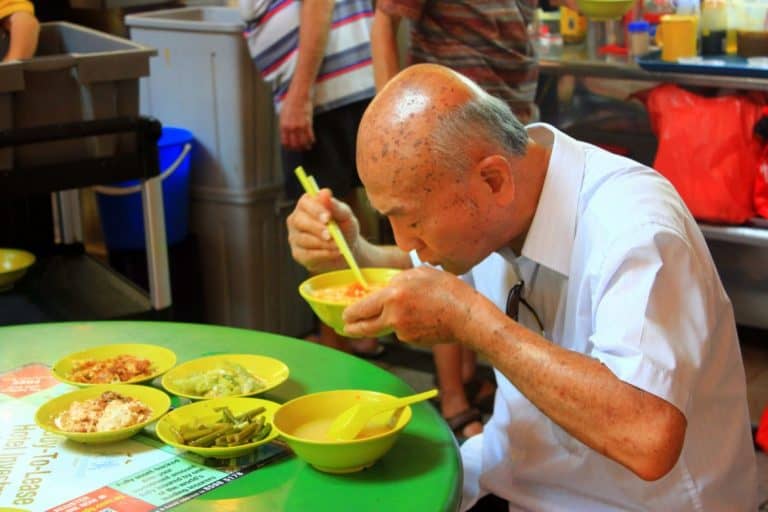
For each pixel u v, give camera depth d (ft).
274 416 4.48
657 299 4.23
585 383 4.00
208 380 5.05
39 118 8.39
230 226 11.71
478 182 4.38
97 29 13.25
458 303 4.26
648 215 4.44
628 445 3.97
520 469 5.32
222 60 11.16
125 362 5.30
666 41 10.23
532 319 5.17
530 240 4.79
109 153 8.65
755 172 9.99
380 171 4.33
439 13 8.77
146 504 4.04
